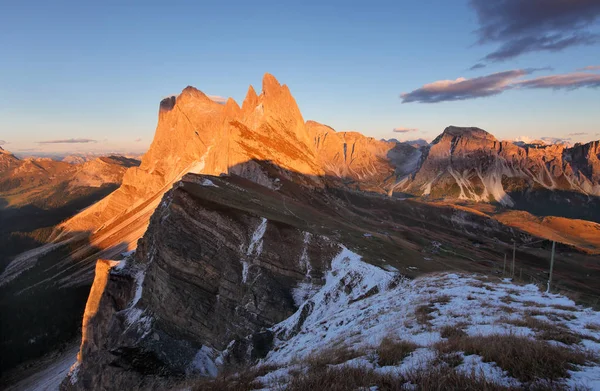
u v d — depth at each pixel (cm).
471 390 868
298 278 5581
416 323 2148
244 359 4431
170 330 5469
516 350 1118
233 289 5606
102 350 6141
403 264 5947
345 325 3159
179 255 5981
